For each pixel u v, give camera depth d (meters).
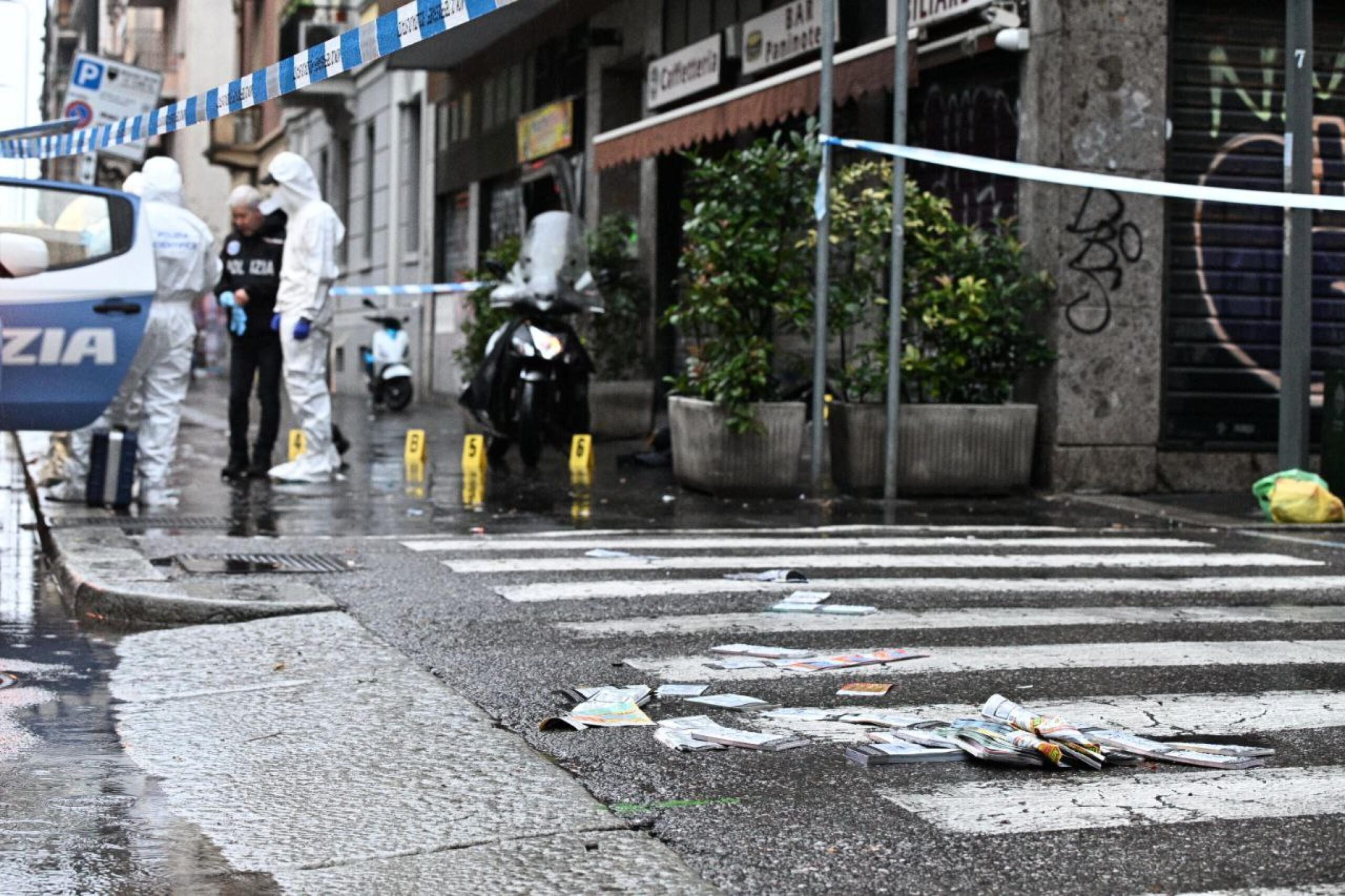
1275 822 4.29
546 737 5.19
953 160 11.55
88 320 10.27
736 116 15.81
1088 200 13.33
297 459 14.12
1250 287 13.77
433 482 14.07
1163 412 13.59
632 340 20.42
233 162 49.22
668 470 15.38
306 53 7.48
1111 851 4.04
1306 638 6.96
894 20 15.03
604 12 22.30
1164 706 5.64
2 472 14.56
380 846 4.12
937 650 6.64
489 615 7.30
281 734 5.27
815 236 13.15
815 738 5.16
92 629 7.27
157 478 11.79
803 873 3.88
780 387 13.98
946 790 4.57
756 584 8.28
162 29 57.84
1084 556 9.62
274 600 7.47
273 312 13.95
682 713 5.52
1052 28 13.27
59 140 10.31
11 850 4.11
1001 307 13.03
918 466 12.96
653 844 4.11
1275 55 13.80
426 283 31.20
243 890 3.82
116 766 4.91
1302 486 11.66
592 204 22.88
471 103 28.42
